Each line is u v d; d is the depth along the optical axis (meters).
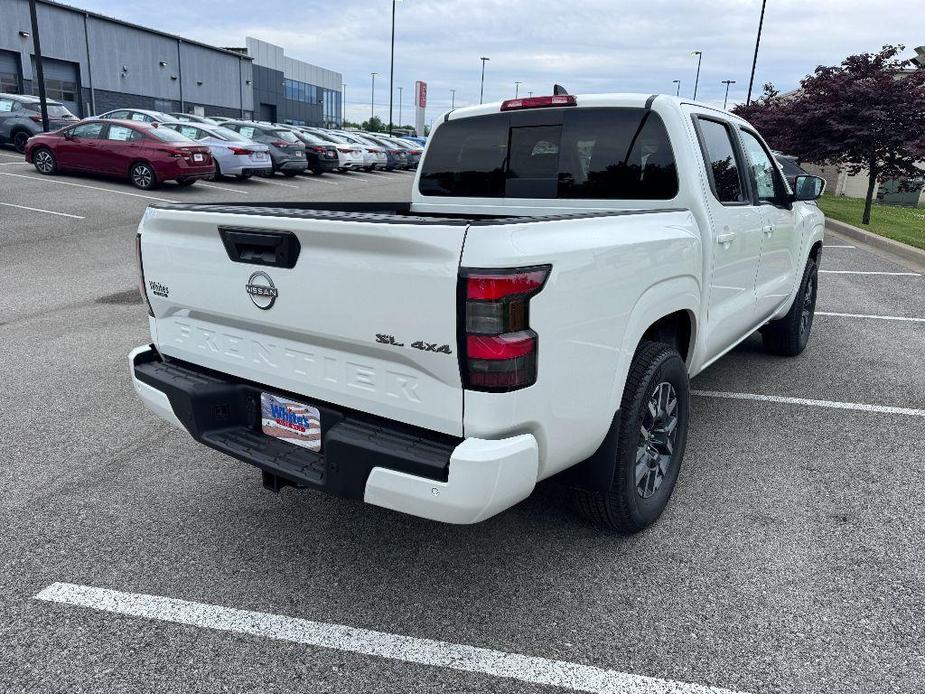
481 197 4.31
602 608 2.74
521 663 2.44
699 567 3.01
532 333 2.26
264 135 22.56
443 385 2.30
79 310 7.27
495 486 2.25
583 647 2.52
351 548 3.15
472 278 2.14
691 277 3.39
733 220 3.94
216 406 2.96
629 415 2.92
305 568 2.99
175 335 3.18
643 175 3.69
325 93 78.12
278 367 2.76
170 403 3.02
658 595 2.82
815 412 4.86
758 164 4.62
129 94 43.88
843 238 14.70
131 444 4.18
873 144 15.61
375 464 2.38
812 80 17.22
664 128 3.61
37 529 3.24
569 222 2.51
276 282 2.62
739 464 4.03
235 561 3.03
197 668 2.40
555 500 3.61
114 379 5.28
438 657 2.47
